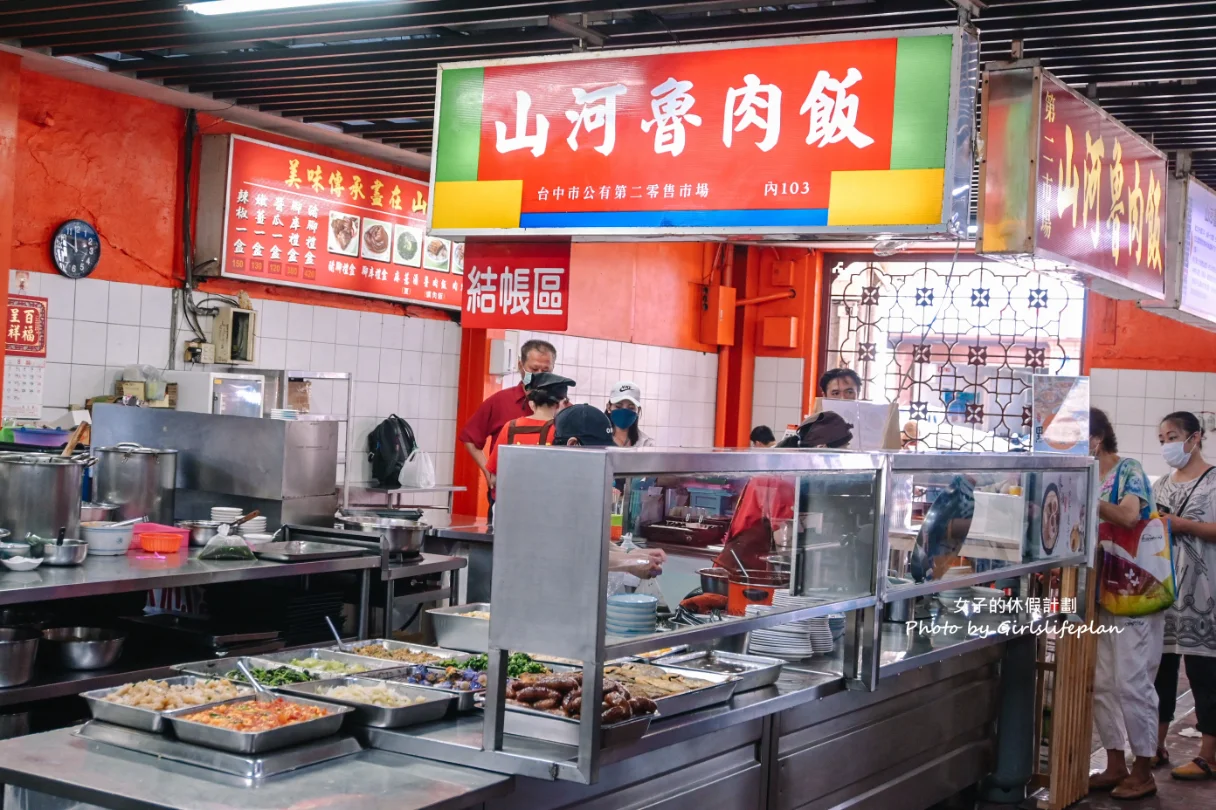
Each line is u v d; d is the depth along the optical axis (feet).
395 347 26.35
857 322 35.17
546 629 8.38
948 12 15.01
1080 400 17.21
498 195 14.94
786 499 10.90
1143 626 17.02
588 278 30.14
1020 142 13.00
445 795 8.00
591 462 8.23
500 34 17.20
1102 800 17.07
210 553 14.47
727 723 9.98
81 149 20.30
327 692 9.69
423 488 25.12
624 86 14.23
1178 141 20.06
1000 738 16.47
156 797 7.72
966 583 13.83
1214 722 18.35
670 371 33.88
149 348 21.48
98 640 12.84
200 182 22.31
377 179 25.36
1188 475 18.69
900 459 12.26
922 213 12.64
